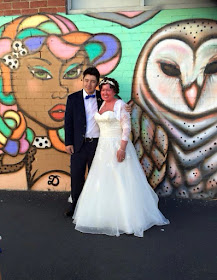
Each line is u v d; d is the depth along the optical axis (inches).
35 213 139.4
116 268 98.1
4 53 155.6
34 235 120.0
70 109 131.5
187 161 149.6
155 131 150.3
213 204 145.5
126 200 119.3
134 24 145.0
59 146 159.6
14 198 156.1
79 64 151.3
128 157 123.2
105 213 120.1
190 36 141.1
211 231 120.6
